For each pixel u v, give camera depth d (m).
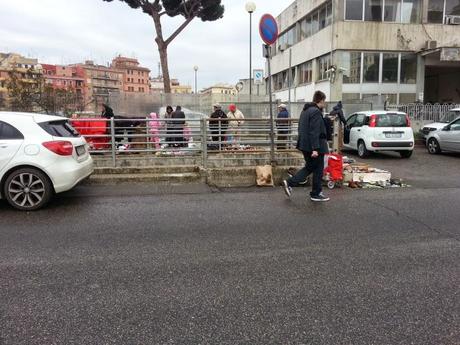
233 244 4.94
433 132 14.82
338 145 10.12
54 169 6.60
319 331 3.01
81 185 8.59
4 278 3.95
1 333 2.98
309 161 7.25
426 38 21.89
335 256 4.55
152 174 8.98
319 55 24.53
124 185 8.64
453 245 4.93
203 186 8.66
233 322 3.14
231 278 3.96
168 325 3.09
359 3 21.61
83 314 3.26
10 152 6.50
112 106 18.91
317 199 7.27
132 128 9.69
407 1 21.86
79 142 7.31
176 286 3.78
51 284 3.81
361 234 5.36
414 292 3.66
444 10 22.06
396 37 21.77
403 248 4.82
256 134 9.81
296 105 20.06
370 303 3.45
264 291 3.68
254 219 6.07
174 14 21.31
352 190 8.35
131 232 5.42
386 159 13.63
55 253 4.63
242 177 8.89
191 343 2.86
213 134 9.45
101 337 2.93
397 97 22.20
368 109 19.56
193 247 4.83
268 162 9.58
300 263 4.34
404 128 13.52
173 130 9.62
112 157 9.31
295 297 3.56
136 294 3.61
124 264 4.30
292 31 30.31
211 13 21.75
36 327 3.06
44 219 6.06
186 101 19.53
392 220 6.03
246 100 20.91
